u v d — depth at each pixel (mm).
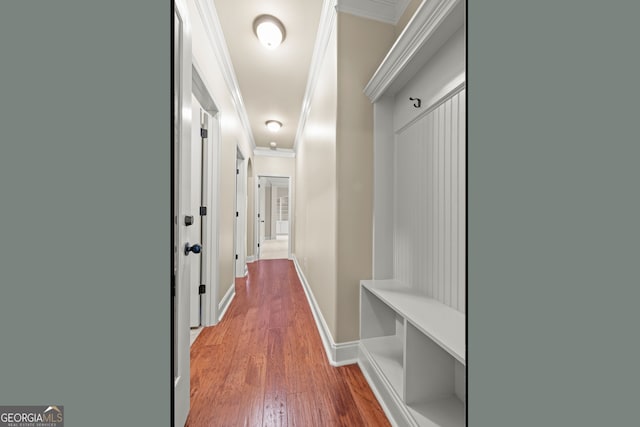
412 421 1071
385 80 1570
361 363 1615
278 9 1936
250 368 1613
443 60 1256
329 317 1866
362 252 1743
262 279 3943
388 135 1761
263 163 5691
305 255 3428
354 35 1743
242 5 1900
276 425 1171
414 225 1532
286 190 11906
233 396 1356
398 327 1714
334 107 1792
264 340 1991
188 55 1164
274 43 2135
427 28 1187
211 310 2271
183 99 1111
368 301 1694
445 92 1240
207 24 1904
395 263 1738
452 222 1222
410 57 1349
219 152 2324
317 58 2367
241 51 2430
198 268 2234
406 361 1150
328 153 1981
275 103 3541
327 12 1880
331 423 1188
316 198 2518
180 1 1073
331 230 1842
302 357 1748
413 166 1548
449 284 1244
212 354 1779
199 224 2229
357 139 1740
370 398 1357
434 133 1354
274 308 2695
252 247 5512
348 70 1731
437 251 1330
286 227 11914
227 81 2627
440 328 1015
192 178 2189
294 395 1371
